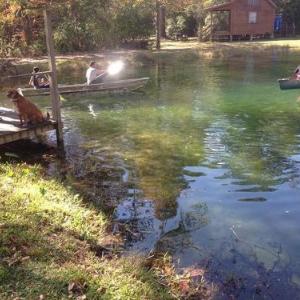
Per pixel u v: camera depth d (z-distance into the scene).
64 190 6.54
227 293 4.24
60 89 14.59
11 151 8.77
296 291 4.29
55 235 4.88
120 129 10.59
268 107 12.89
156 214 5.96
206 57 27.73
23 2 26.22
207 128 10.53
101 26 29.95
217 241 5.24
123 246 5.07
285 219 5.77
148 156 8.46
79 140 9.68
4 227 4.76
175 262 4.79
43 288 3.80
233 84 17.36
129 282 4.16
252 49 31.89
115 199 6.44
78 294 3.81
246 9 38.72
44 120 9.18
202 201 6.38
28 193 5.90
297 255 4.91
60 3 27.97
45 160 8.28
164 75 20.17
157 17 31.55
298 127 10.48
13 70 21.09
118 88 15.48
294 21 43.69
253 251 5.00
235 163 7.96
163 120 11.44
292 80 14.99
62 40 28.45
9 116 9.78
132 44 32.06
